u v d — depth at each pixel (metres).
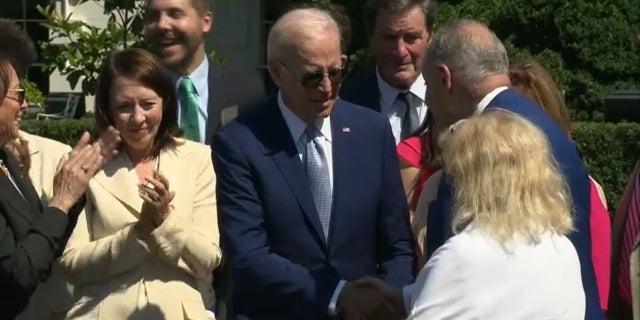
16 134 4.76
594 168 11.16
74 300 4.99
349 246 4.92
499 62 4.73
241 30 14.12
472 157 3.95
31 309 5.05
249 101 6.23
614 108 12.16
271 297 4.81
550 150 4.12
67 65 10.01
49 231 4.51
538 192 3.93
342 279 4.90
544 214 3.91
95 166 4.68
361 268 4.96
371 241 5.00
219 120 6.14
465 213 3.93
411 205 5.44
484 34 4.76
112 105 5.09
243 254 4.80
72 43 9.79
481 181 3.92
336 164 4.93
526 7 13.03
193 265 4.98
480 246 3.87
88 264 4.92
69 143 10.85
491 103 4.65
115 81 5.07
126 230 4.90
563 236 4.02
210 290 5.39
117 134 4.87
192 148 5.22
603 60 13.02
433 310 3.85
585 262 4.38
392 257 5.03
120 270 4.93
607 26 12.99
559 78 12.86
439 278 3.88
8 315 4.50
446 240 4.18
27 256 4.43
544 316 3.84
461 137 4.00
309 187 4.89
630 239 4.74
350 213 4.91
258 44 14.20
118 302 4.93
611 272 4.89
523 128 4.00
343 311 4.83
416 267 5.06
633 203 4.75
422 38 6.16
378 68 6.27
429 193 5.16
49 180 5.36
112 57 5.12
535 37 13.20
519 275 3.85
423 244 5.11
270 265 4.78
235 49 14.12
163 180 4.80
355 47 12.15
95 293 4.96
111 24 9.80
